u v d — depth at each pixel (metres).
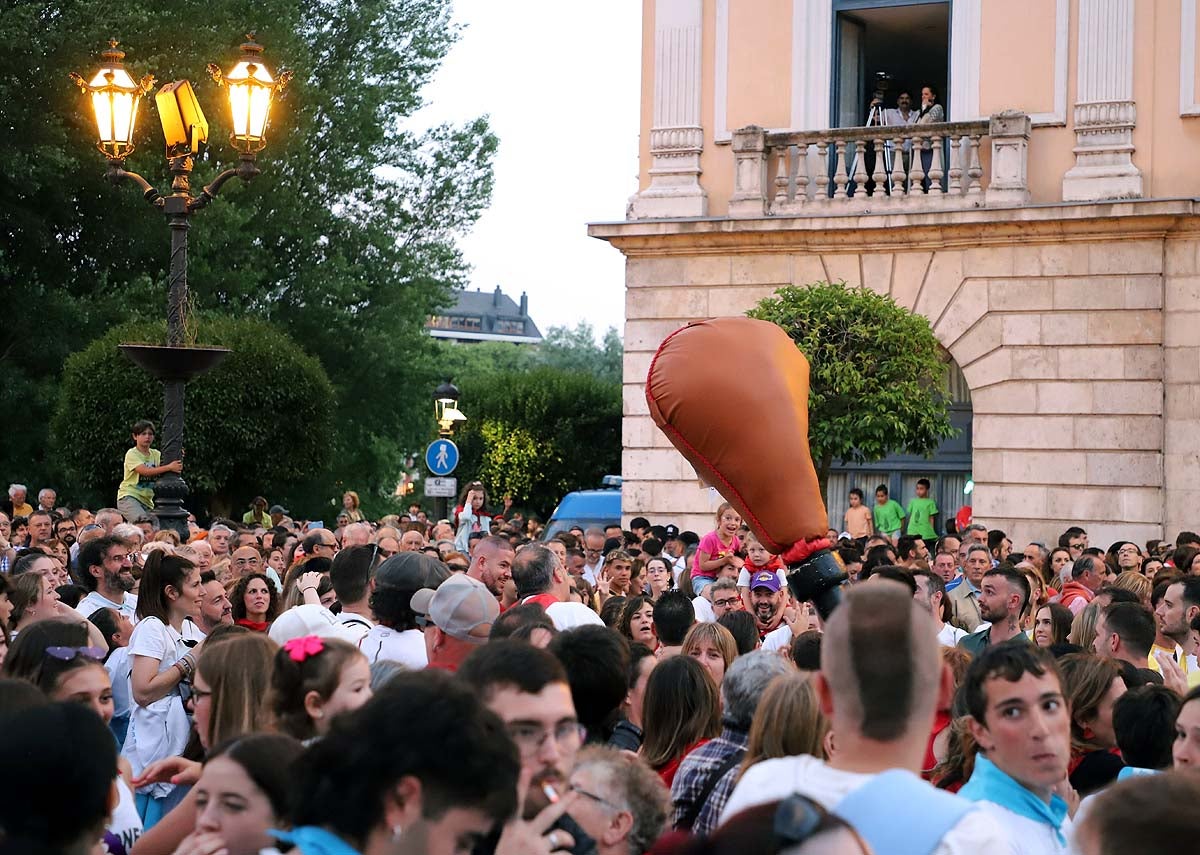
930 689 3.49
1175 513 19.41
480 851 3.43
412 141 34.47
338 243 33.38
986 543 14.97
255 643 5.30
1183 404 19.39
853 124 21.64
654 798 4.17
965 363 20.28
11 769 3.21
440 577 7.29
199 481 22.72
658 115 21.59
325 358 32.56
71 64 26.47
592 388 41.09
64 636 5.16
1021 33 20.20
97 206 28.09
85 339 27.14
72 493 27.42
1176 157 19.58
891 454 21.75
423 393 34.16
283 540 14.11
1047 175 20.06
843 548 12.54
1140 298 19.50
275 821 3.74
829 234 20.59
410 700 2.93
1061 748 4.42
